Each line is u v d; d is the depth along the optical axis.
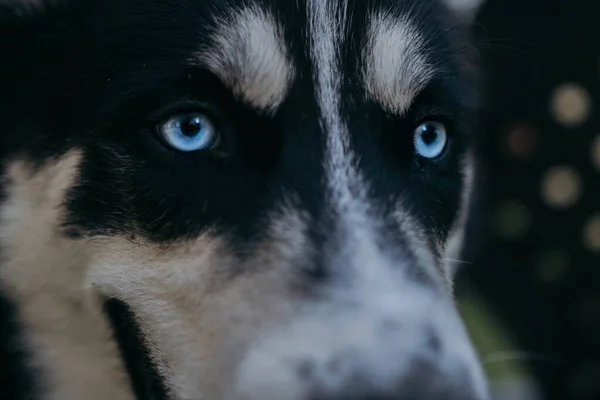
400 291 0.32
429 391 0.30
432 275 0.34
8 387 0.40
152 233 0.35
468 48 0.47
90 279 0.37
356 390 0.30
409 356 0.30
